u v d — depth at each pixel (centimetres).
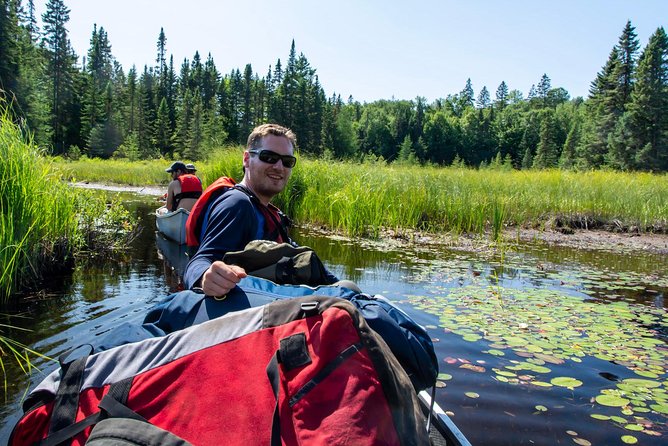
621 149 4925
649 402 286
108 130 5822
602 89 6669
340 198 1013
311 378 139
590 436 248
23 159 493
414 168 1673
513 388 299
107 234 688
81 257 615
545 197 1253
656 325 436
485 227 1081
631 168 4800
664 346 382
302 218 1096
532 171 2219
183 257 640
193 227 275
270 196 290
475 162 9812
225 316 166
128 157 4759
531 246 898
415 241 891
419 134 10019
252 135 288
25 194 482
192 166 859
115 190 1902
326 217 1052
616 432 252
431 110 12231
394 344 167
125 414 146
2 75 2600
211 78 9038
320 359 141
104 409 147
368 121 10575
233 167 1255
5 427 236
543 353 358
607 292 559
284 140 283
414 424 140
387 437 131
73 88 5741
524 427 253
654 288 586
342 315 148
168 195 827
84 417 151
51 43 5500
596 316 459
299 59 7206
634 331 418
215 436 139
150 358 159
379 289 533
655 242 997
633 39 5678
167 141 6925
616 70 5772
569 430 253
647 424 261
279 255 222
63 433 146
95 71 8900
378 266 659
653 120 4784
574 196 1268
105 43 9312
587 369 333
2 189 461
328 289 189
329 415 132
